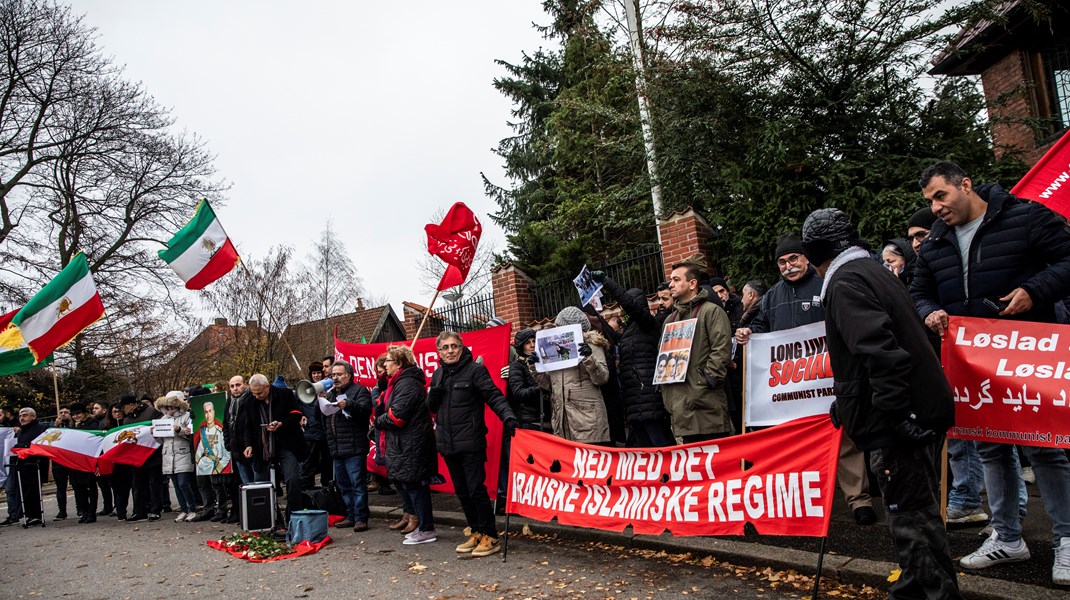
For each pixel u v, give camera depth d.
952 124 8.46
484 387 5.97
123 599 5.59
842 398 3.27
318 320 28.48
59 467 11.22
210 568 6.39
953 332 3.90
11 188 22.06
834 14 8.47
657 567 5.02
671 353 5.89
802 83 8.77
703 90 9.08
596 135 13.84
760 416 4.95
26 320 10.59
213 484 9.23
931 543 3.08
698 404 5.70
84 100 21.77
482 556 5.80
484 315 12.41
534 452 5.90
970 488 4.84
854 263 3.29
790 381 4.82
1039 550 4.19
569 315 6.65
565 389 6.45
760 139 8.59
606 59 11.74
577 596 4.54
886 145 8.45
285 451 7.63
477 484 5.91
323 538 7.00
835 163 8.18
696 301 5.84
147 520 10.11
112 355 24.84
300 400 7.95
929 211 5.25
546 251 13.11
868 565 4.21
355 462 7.55
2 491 17.66
